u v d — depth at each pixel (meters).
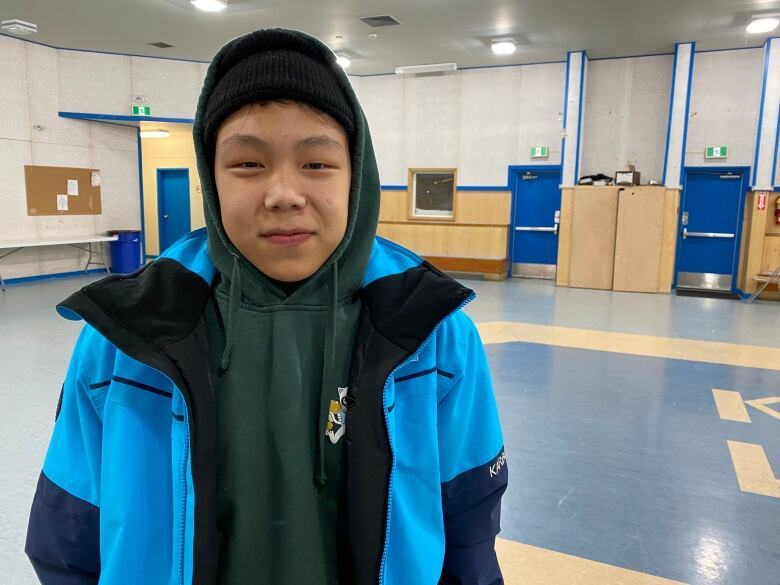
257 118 0.62
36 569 0.75
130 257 9.79
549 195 9.65
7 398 3.62
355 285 0.75
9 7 6.84
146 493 0.68
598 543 2.23
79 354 0.76
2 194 8.27
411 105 10.12
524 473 2.79
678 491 2.63
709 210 8.87
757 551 2.19
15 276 8.55
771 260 8.07
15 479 2.58
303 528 0.69
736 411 3.64
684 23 7.33
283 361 0.70
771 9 6.79
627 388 4.07
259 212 0.64
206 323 0.74
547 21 7.33
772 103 7.91
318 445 0.71
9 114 8.23
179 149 10.81
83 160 9.27
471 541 0.82
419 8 6.86
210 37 8.03
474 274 10.31
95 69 8.86
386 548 0.70
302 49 0.66
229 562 0.69
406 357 0.71
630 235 8.45
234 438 0.69
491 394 0.85
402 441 0.74
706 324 6.25
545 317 6.52
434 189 10.27
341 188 0.66
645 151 9.03
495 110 9.67
